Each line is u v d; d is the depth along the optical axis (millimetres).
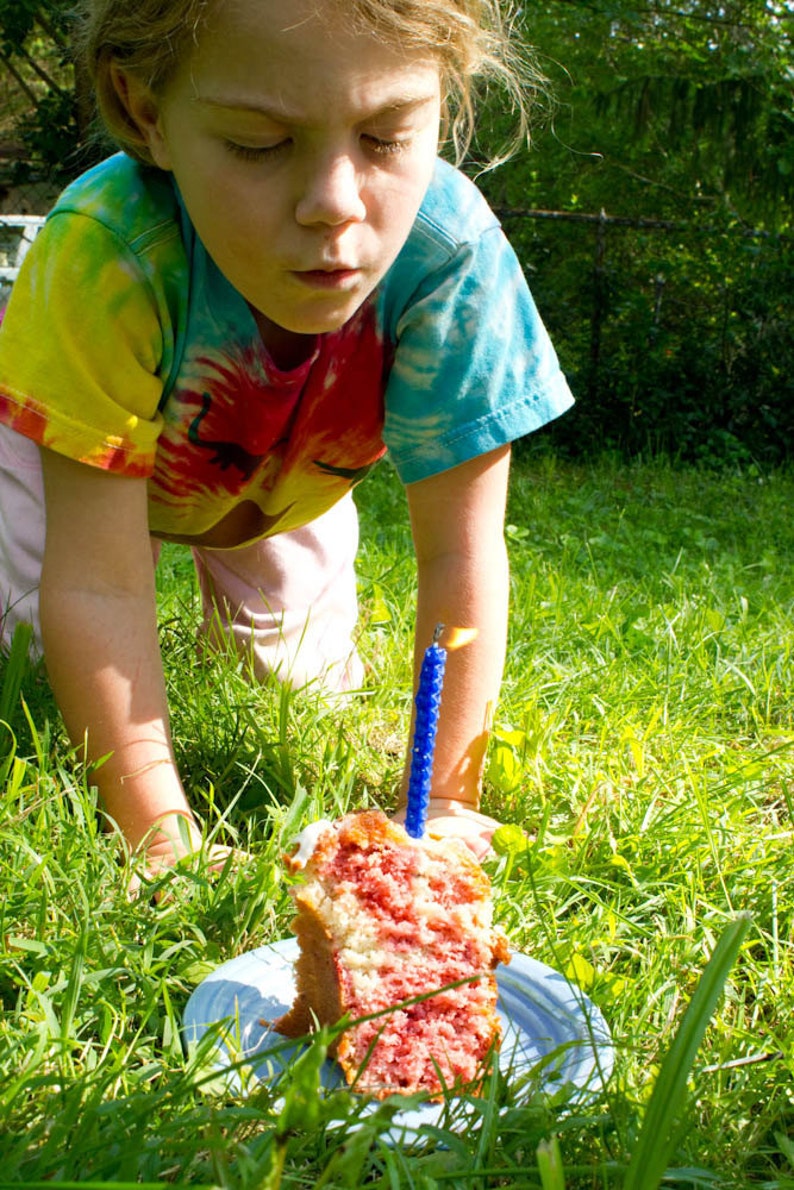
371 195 1549
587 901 1974
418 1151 1320
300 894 1491
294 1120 1042
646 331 8289
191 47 1488
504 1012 1603
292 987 1629
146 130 1691
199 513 2264
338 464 2262
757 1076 1514
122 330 1824
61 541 1893
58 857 1831
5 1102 1301
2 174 8641
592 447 7953
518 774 2262
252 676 2639
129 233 1811
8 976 1604
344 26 1417
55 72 9391
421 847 1526
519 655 2965
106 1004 1487
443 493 2090
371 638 3160
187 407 2002
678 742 2564
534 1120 1325
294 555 2857
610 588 3906
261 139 1484
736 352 8367
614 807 2225
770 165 8547
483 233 1980
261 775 2273
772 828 2254
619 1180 1254
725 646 3234
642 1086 1458
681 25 9039
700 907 1950
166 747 1957
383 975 1466
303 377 2010
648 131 8961
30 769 2057
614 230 9055
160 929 1722
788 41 8859
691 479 7062
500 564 2129
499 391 2037
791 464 7766
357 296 1630
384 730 2607
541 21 8961
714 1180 1285
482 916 1517
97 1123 1244
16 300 1859
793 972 1811
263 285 1604
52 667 1914
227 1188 1095
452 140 2045
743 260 8484
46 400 1817
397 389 2047
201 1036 1454
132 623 1918
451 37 1559
